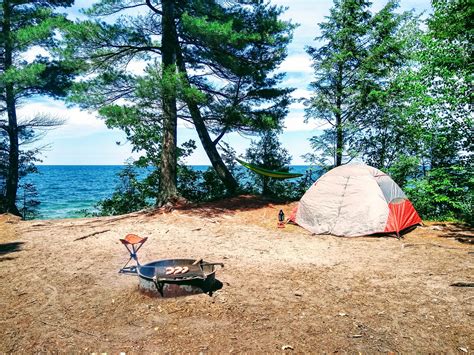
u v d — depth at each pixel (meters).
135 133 16.16
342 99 16.45
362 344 3.98
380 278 6.27
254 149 18.16
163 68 12.57
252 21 14.66
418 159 12.98
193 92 12.14
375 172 10.91
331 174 11.27
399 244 8.88
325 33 16.81
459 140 11.52
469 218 11.56
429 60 11.05
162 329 4.33
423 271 6.66
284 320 4.57
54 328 4.39
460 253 7.97
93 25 12.73
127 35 13.73
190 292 5.38
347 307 5.00
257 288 5.75
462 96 10.73
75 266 7.14
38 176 85.06
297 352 3.81
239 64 14.44
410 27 14.70
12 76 14.35
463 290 5.66
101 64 14.50
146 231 10.71
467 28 10.14
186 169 17.19
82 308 4.99
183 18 12.45
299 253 8.12
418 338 4.11
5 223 12.55
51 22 13.54
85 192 41.78
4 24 16.12
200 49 14.84
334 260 7.50
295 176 15.30
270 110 16.16
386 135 14.93
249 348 3.88
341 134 16.33
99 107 13.48
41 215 23.23
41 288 5.84
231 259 7.60
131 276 6.46
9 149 17.55
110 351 3.85
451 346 3.94
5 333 4.27
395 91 14.46
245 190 17.12
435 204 12.58
